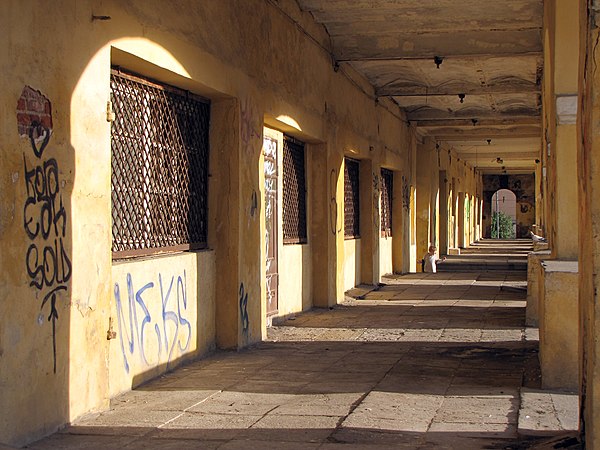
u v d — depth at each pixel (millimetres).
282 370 8148
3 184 5070
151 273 7617
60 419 5727
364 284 17781
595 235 4484
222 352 9234
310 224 13633
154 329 7672
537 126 23609
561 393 6918
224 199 9250
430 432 5676
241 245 9359
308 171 13477
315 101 12727
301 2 11594
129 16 6664
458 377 7773
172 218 8336
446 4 11578
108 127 6371
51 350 5602
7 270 5109
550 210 9805
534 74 15977
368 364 8500
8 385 5113
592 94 4512
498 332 10906
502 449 5230
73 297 5883
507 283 18906
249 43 9625
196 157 9000
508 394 6938
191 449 5270
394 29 12844
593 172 4496
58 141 5699
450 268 23547
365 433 5652
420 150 25031
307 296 13484
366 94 16750
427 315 12891
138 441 5465
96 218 6199
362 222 17734
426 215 24938
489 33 13078
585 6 4770
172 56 7434
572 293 7000
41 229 5488
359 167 17672
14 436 5176
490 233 52219
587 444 4684
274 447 5305
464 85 17016
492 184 52250
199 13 8086
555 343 7043
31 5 5379
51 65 5609
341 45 13719
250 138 9672
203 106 9133
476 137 24891
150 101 7809
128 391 7082
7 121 5117
